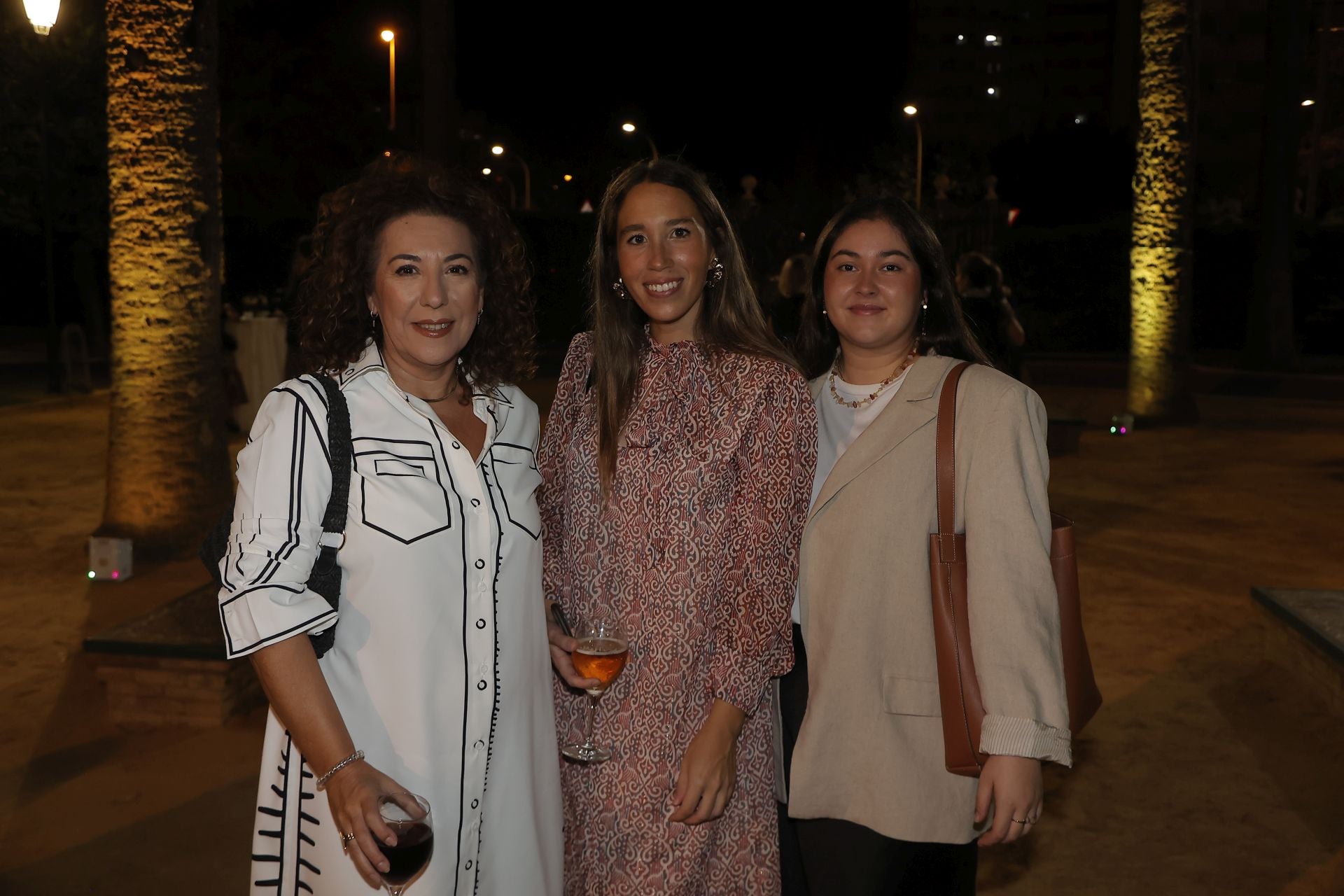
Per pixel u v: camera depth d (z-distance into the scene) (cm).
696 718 267
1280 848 435
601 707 271
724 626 263
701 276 272
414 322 234
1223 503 1030
